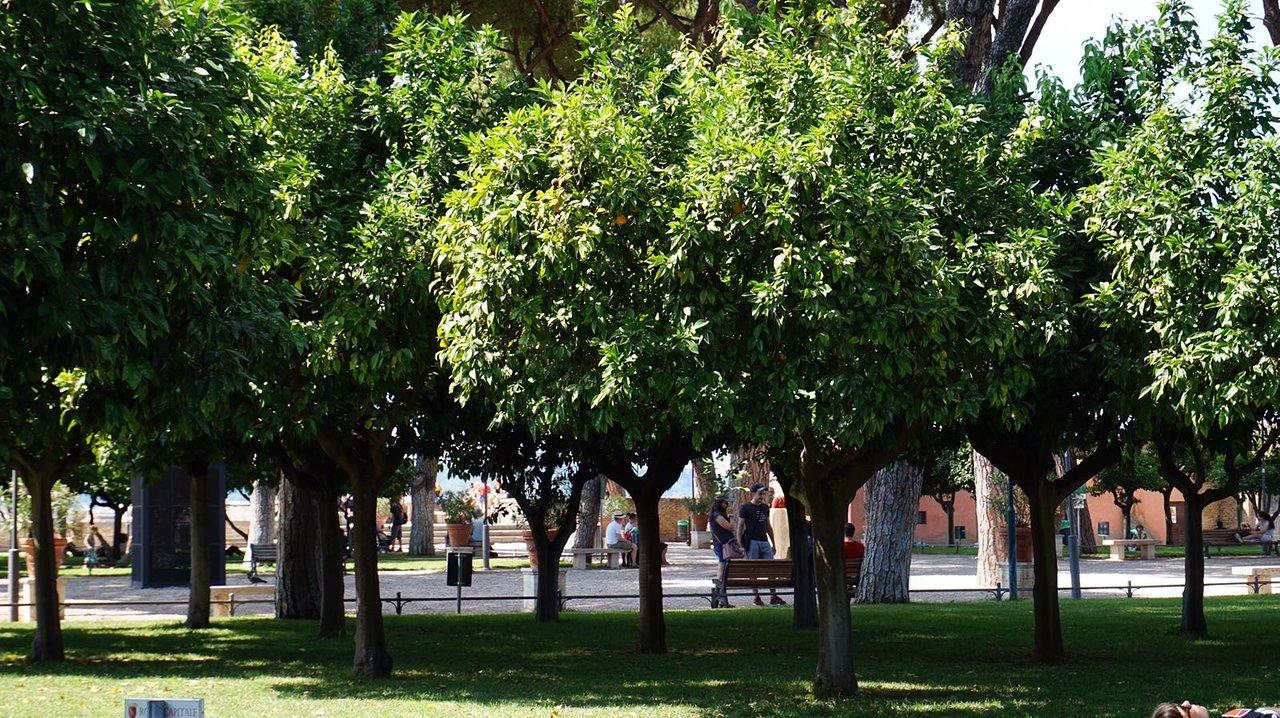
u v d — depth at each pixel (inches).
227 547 1707.7
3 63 279.6
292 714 402.6
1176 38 500.1
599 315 375.6
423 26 504.7
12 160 278.4
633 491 604.7
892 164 420.2
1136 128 465.7
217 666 540.4
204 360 336.2
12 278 269.4
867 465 435.2
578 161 382.0
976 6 758.5
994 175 442.9
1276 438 631.2
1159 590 998.4
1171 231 410.3
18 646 634.2
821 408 373.1
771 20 430.0
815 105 411.8
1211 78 448.1
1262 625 689.6
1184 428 527.2
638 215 380.2
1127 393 435.8
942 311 368.5
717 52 581.9
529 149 388.2
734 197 364.8
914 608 824.9
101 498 1590.8
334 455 495.5
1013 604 858.8
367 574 499.5
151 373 311.7
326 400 464.4
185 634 692.1
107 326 294.4
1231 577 1145.4
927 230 372.5
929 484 1723.7
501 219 380.2
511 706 418.6
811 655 577.6
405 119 489.7
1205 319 407.2
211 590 834.8
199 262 299.6
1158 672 496.1
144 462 673.0
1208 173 422.9
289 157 450.3
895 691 450.9
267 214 349.7
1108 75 504.1
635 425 379.9
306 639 658.2
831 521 443.2
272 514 1553.9
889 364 370.0
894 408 372.5
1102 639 623.8
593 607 902.4
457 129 479.8
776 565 869.2
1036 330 401.7
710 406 364.8
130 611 886.4
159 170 294.8
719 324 370.0
